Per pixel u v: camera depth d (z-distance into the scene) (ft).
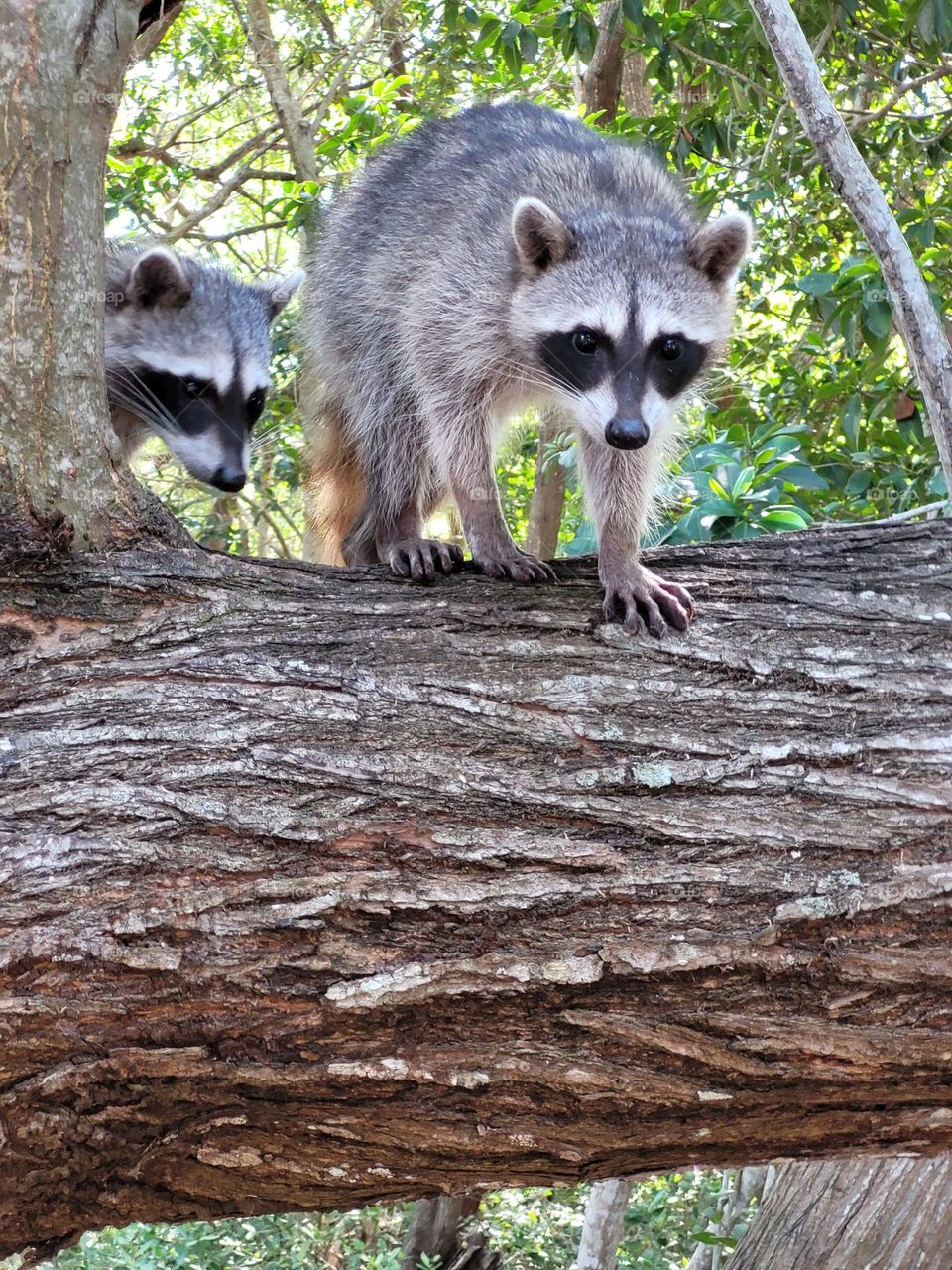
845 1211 3.43
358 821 2.04
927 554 2.38
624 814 2.08
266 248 6.68
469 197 3.10
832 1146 2.15
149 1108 2.00
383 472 3.27
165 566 2.16
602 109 4.99
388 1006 2.00
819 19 4.10
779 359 4.74
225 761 2.05
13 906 1.94
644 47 4.54
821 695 2.19
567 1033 2.04
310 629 2.18
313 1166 2.07
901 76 4.37
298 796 2.04
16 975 1.93
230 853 2.01
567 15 4.23
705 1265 4.74
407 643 2.18
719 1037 2.05
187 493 6.09
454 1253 5.27
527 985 2.01
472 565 2.50
